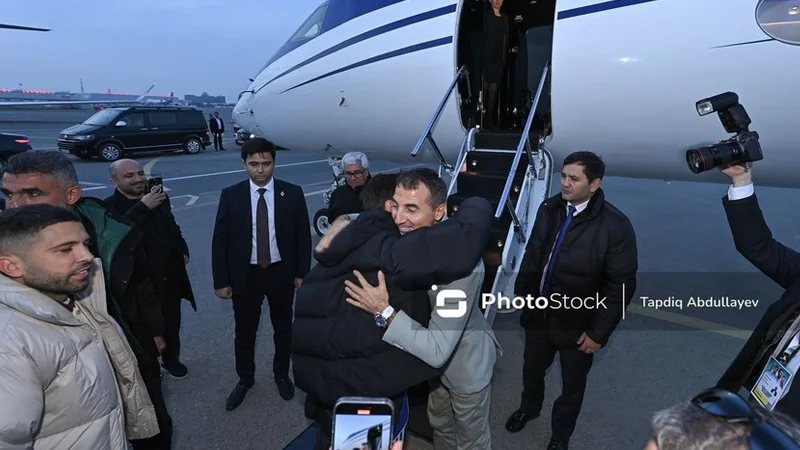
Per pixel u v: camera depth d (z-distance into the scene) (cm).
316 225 688
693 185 1123
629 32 330
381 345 142
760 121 320
